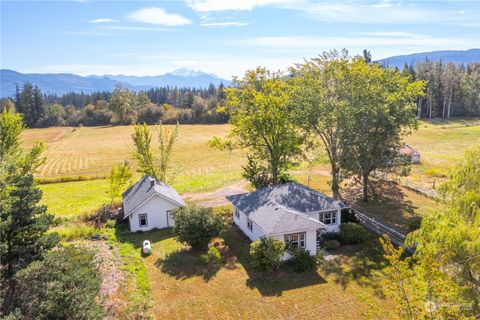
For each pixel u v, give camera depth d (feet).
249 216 91.71
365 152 106.22
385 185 140.15
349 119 103.40
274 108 118.62
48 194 155.12
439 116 364.38
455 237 38.73
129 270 78.33
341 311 63.57
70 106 572.10
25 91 470.80
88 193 156.46
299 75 119.85
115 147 282.77
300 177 160.04
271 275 76.59
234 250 89.51
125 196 118.32
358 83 107.65
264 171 126.21
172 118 444.14
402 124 108.99
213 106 439.22
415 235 49.65
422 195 127.34
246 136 127.13
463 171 48.80
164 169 135.74
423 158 185.37
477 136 247.09
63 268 51.13
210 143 133.80
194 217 87.45
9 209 60.85
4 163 72.79
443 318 37.06
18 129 85.10
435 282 38.19
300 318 62.13
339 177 115.14
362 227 94.53
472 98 350.84
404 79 112.16
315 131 118.11
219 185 156.66
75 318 46.75
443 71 377.09
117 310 63.41
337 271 77.56
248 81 125.49
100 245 92.38
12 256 59.93
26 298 47.03
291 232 80.74
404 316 39.96
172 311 64.49
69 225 106.32
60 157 245.24
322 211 94.22
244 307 65.51
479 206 44.57
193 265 81.51
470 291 37.27
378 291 69.00
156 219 104.99
